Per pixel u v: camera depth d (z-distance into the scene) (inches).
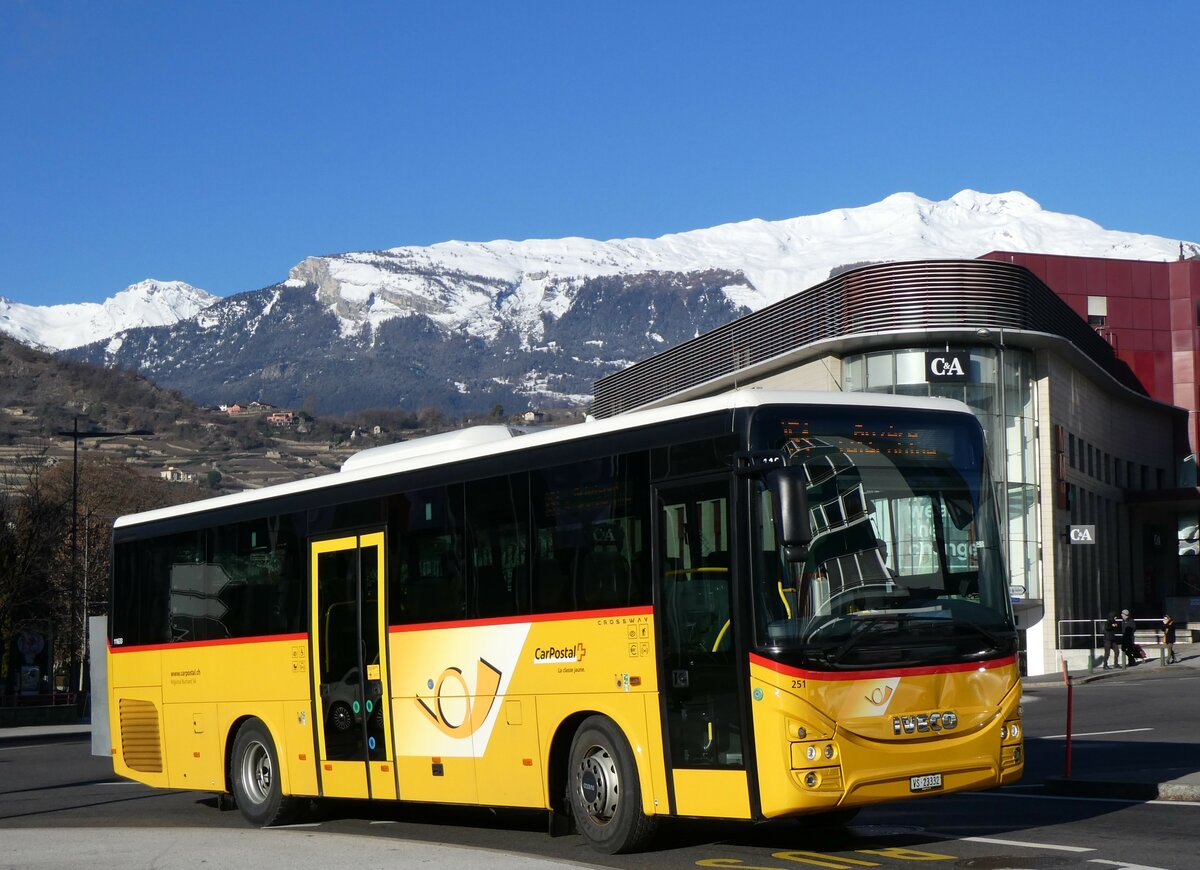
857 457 473.4
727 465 467.8
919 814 594.2
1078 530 1722.4
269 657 666.2
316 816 678.5
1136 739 908.6
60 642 2901.1
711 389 2263.8
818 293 1947.6
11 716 2018.9
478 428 605.6
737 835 541.0
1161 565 2778.1
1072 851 469.4
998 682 477.1
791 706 443.5
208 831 629.0
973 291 1860.2
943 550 478.9
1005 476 1910.7
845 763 446.0
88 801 847.1
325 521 641.6
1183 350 3085.6
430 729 576.1
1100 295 3083.2
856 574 461.7
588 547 515.2
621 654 497.4
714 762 463.2
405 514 599.2
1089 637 2128.4
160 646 741.3
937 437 489.1
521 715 535.2
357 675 615.2
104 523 3169.3
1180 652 2050.9
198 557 722.2
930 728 461.4
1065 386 2086.6
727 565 462.6
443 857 499.2
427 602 582.9
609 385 2738.7
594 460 517.7
